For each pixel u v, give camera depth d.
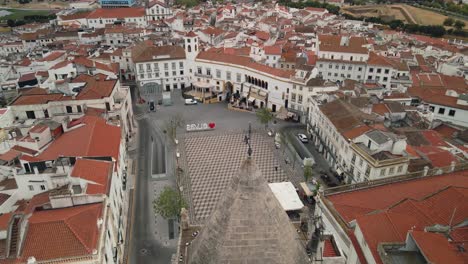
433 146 79.88
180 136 110.50
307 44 164.88
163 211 67.69
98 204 54.12
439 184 56.09
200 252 20.27
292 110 122.44
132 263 62.34
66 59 132.25
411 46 190.00
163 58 142.25
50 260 43.22
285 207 69.56
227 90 142.75
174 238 68.19
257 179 19.44
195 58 145.50
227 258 19.39
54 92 104.50
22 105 92.12
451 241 40.88
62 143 73.75
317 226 32.53
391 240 42.06
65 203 53.94
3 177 71.44
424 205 48.31
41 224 46.91
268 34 176.38
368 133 78.44
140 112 127.81
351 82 122.25
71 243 45.38
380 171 70.81
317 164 95.38
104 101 97.19
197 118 123.62
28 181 65.62
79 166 61.91
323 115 97.56
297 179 88.62
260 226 19.38
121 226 67.19
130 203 78.50
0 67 133.25
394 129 87.88
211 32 178.12
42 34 196.38
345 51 139.38
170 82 147.75
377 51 159.88
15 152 73.06
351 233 46.69
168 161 96.00
